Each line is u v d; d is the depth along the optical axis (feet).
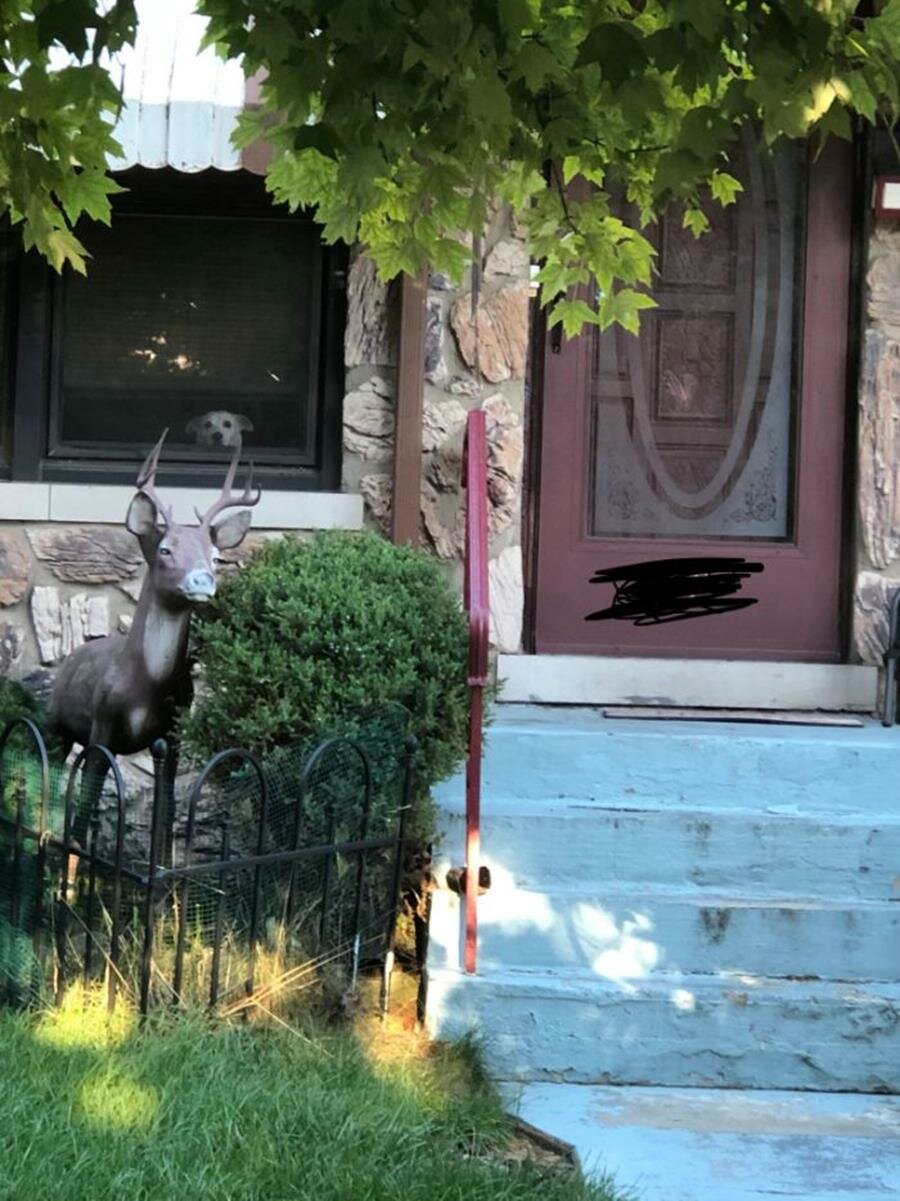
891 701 19.79
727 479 21.26
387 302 20.24
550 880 17.15
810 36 11.10
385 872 15.92
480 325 20.11
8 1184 11.34
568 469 20.97
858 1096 15.60
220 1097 12.69
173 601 15.60
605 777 18.13
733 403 21.24
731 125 11.64
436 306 20.13
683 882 17.19
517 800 18.02
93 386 20.75
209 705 15.87
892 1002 15.71
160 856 15.05
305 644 15.88
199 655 16.37
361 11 10.86
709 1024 15.67
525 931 16.40
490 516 20.26
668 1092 15.53
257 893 14.62
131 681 15.92
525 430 20.86
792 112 11.42
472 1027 15.64
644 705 20.48
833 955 16.42
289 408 20.80
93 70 12.16
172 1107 12.49
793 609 21.09
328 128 11.76
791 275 21.11
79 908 15.26
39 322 20.56
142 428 20.79
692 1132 14.48
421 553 18.06
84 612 20.12
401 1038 15.30
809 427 20.98
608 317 15.55
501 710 20.13
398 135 11.84
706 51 11.14
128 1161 11.78
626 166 13.96
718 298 21.20
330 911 15.62
